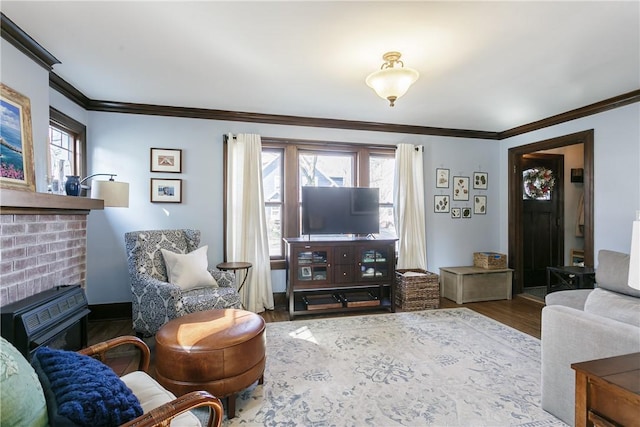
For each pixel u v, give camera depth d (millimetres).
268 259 3953
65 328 2076
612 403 1100
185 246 3416
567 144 3943
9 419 837
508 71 2740
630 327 1557
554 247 5234
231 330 2000
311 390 2127
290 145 4156
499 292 4469
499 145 4945
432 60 2545
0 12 1939
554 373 1841
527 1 1816
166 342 1866
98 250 3576
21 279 1998
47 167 2477
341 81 2984
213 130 3902
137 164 3664
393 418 1841
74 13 1956
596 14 1937
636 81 2945
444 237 4719
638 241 1092
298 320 3568
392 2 1835
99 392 995
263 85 3082
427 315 3730
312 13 1944
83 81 2990
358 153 4391
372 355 2645
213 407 1120
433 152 4676
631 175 3234
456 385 2182
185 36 2215
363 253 3869
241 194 3861
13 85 2119
